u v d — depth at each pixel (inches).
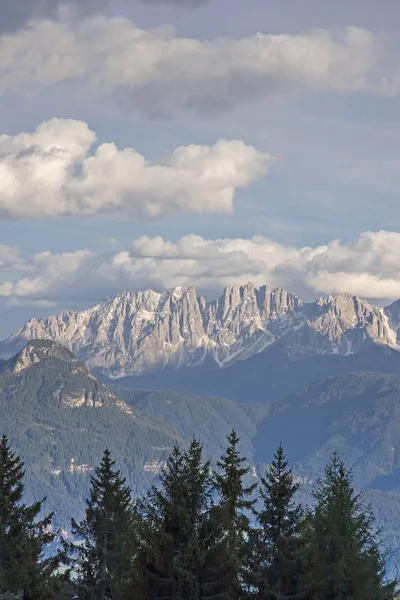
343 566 4798.2
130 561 4771.2
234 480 4857.3
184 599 4581.7
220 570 4623.5
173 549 4660.4
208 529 4694.9
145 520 4813.0
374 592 5000.0
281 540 4763.8
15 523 5049.2
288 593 4768.7
